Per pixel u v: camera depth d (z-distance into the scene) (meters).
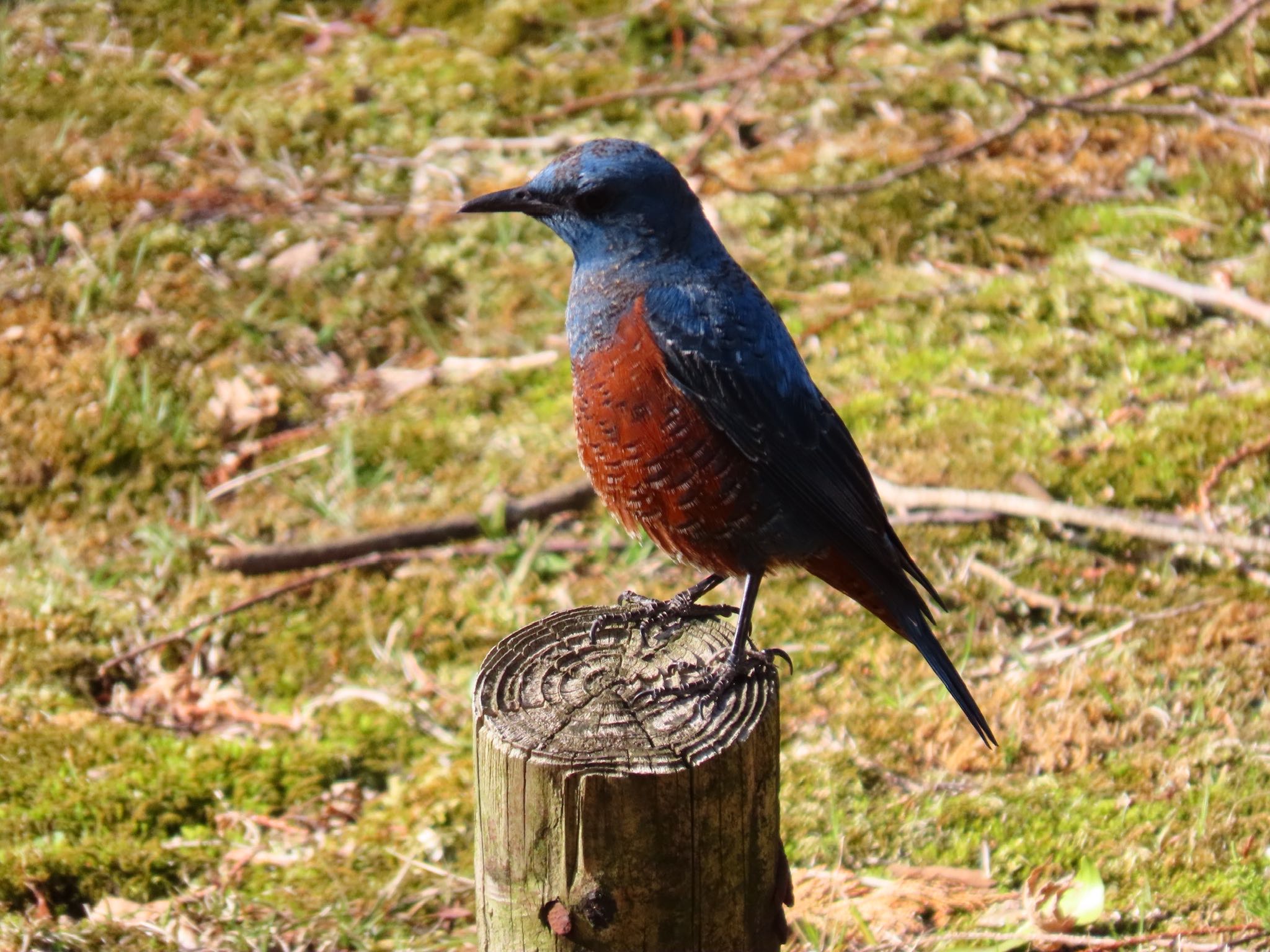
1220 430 12.59
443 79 16.98
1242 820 9.36
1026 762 9.99
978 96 16.55
